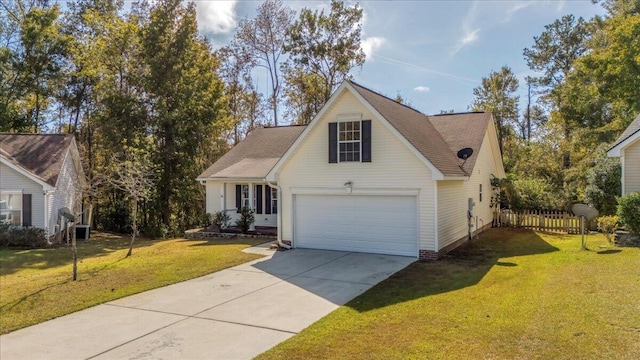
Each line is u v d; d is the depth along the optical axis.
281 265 12.49
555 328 6.35
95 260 14.39
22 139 22.05
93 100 29.17
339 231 14.93
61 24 29.69
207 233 20.38
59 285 10.20
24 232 18.11
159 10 25.34
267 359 5.75
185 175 26.16
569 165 26.78
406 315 7.50
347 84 14.27
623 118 25.05
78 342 6.57
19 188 19.14
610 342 5.68
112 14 30.09
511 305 7.75
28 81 27.92
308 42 35.50
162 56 25.05
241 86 36.59
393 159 13.77
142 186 15.77
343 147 14.68
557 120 30.59
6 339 6.77
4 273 12.35
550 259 12.08
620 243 13.50
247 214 19.89
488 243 16.16
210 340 6.55
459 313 7.46
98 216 28.41
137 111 24.36
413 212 13.58
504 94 43.22
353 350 5.94
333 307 8.23
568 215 18.98
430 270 11.43
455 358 5.49
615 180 18.47
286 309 8.14
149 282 10.43
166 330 7.05
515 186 21.81
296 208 15.72
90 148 29.66
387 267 11.98
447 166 14.31
